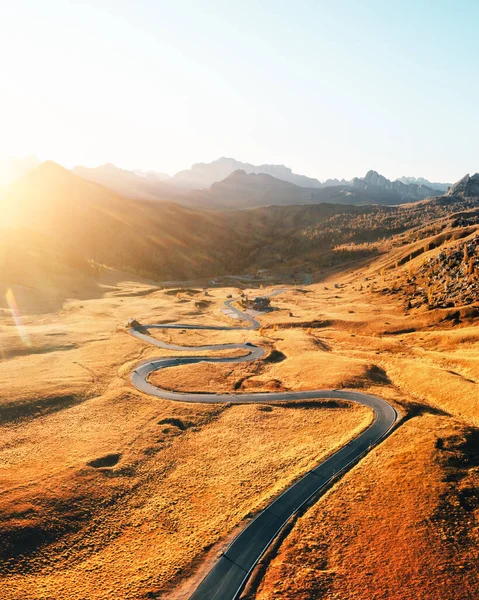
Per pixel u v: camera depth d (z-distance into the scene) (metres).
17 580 38.47
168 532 44.75
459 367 88.44
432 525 40.69
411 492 45.94
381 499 45.66
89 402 81.00
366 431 63.94
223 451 62.66
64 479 54.19
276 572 37.09
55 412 76.50
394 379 90.25
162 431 69.75
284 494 48.78
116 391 86.00
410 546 38.38
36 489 51.59
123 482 54.97
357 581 35.28
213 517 46.31
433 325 120.81
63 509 48.53
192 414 76.56
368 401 76.62
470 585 33.75
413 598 32.97
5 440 65.50
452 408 72.38
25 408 75.69
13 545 42.59
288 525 43.56
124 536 44.72
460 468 50.25
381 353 107.75
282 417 74.31
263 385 90.94
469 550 37.59
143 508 49.66
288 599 33.72
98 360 104.88
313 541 40.66
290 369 99.44
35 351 109.31
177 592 36.03
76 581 37.97
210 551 40.62
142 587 36.66
